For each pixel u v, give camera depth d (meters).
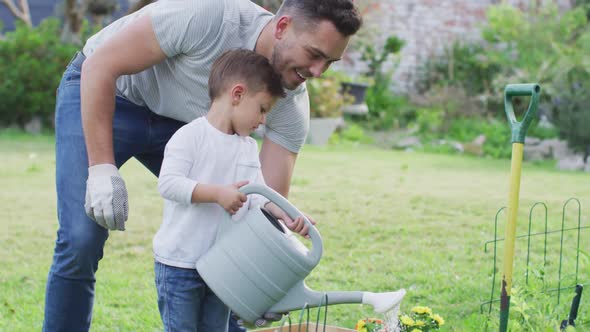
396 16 14.77
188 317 2.36
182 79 2.60
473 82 14.05
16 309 3.57
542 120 12.07
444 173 8.59
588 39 10.85
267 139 2.89
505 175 8.59
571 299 3.32
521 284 3.43
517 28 13.34
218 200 2.25
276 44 2.41
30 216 5.70
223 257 2.27
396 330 2.65
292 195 6.70
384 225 5.54
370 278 4.15
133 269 4.32
